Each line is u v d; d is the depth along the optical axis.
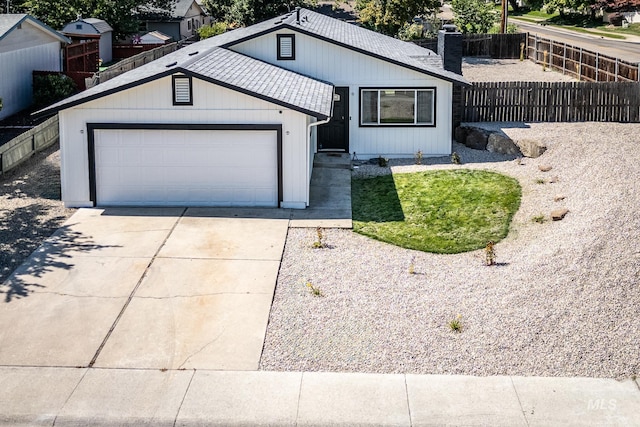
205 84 16.20
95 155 16.66
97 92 16.38
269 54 21.42
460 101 22.84
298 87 18.59
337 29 25.31
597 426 8.55
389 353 10.16
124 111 16.41
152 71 18.23
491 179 18.36
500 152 21.09
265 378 9.63
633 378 9.45
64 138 16.55
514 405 8.96
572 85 23.39
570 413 8.79
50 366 9.93
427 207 16.61
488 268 12.91
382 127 21.47
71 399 9.17
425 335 10.59
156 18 51.59
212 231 15.13
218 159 16.69
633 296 11.10
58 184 19.03
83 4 44.09
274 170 16.70
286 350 10.30
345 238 14.79
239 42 21.36
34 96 28.70
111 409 8.97
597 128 22.19
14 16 27.97
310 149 18.72
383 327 10.88
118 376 9.70
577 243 12.88
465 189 17.67
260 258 13.65
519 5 87.44
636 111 23.48
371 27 45.34
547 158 19.47
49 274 12.91
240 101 16.31
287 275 12.87
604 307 10.91
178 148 16.66
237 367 9.91
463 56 43.62
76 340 10.62
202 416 8.84
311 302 11.77
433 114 21.27
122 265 13.30
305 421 8.73
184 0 55.00
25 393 9.30
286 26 21.06
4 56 26.75
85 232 15.05
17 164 20.83
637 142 19.72
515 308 11.17
